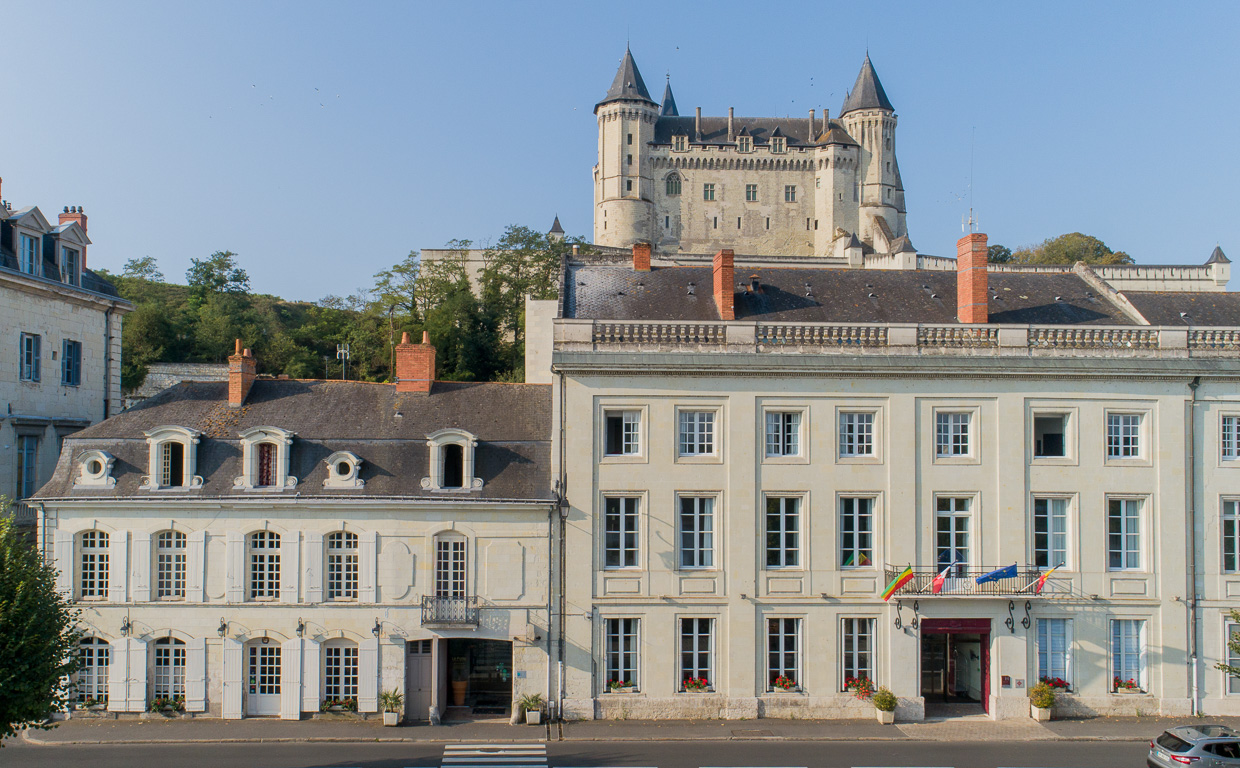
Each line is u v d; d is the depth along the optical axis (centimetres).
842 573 2862
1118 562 2938
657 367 2850
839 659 2847
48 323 3544
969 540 2905
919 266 10075
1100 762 2422
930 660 3059
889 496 2878
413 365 3175
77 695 2750
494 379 7994
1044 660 2891
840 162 12150
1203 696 2883
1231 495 2936
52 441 3544
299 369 8069
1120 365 2906
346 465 2855
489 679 2903
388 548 2805
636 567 2844
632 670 2838
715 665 2842
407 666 2802
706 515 2883
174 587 2798
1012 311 3344
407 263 9125
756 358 2867
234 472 2841
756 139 12375
